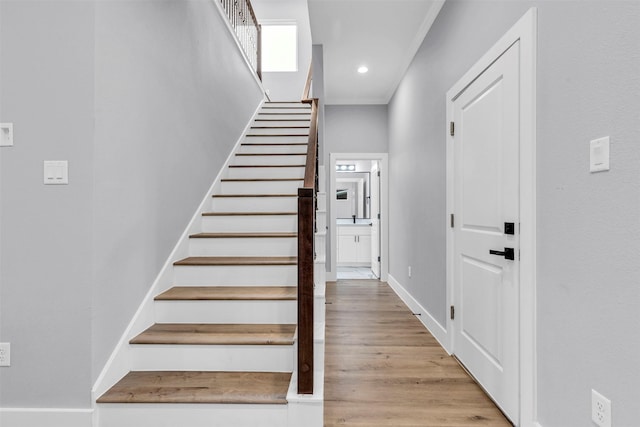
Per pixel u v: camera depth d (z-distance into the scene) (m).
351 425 1.68
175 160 2.35
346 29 3.18
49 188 1.52
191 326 1.97
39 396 1.53
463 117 2.28
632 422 1.02
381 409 1.81
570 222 1.27
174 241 2.32
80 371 1.53
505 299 1.73
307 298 1.50
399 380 2.12
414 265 3.58
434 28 2.89
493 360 1.87
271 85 6.26
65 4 1.51
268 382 1.66
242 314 2.02
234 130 3.79
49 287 1.52
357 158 5.20
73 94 1.52
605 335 1.11
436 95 2.83
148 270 1.99
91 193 1.52
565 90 1.30
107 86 1.61
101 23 1.56
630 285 1.02
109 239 1.64
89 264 1.52
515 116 1.63
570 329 1.27
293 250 2.53
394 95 4.68
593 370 1.16
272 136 4.14
